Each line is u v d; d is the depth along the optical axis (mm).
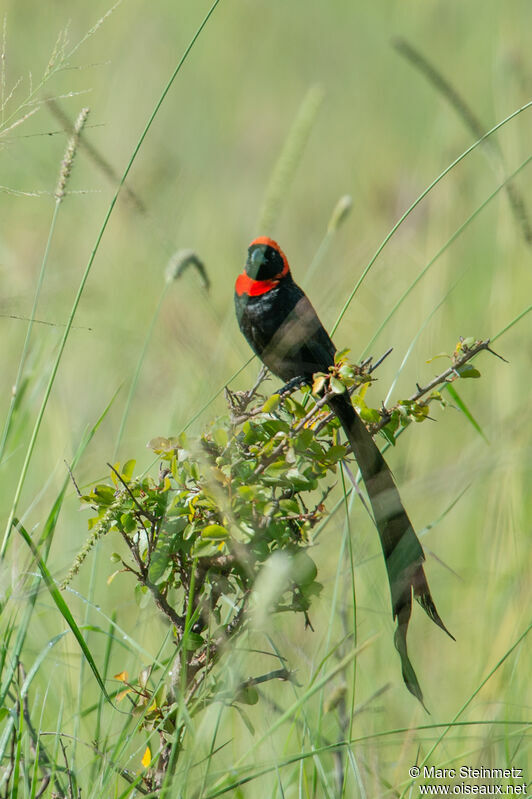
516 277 12164
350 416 6289
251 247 9516
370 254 13734
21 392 8344
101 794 5617
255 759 6402
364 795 5738
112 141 17203
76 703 7094
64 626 7680
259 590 4969
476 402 11594
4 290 10586
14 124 6676
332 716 7168
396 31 23844
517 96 14320
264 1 25344
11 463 10164
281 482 5660
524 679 7602
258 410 6031
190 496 5734
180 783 5211
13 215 14570
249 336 9852
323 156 20203
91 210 14312
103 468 10031
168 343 8250
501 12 19938
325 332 8680
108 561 8609
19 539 7371
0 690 5820
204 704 5836
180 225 14992
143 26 22312
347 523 6180
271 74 23609
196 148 19516
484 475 7977
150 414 10641
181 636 5863
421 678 8242
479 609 8711
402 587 5988
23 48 20859
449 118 15695
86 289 11031
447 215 14156
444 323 12594
